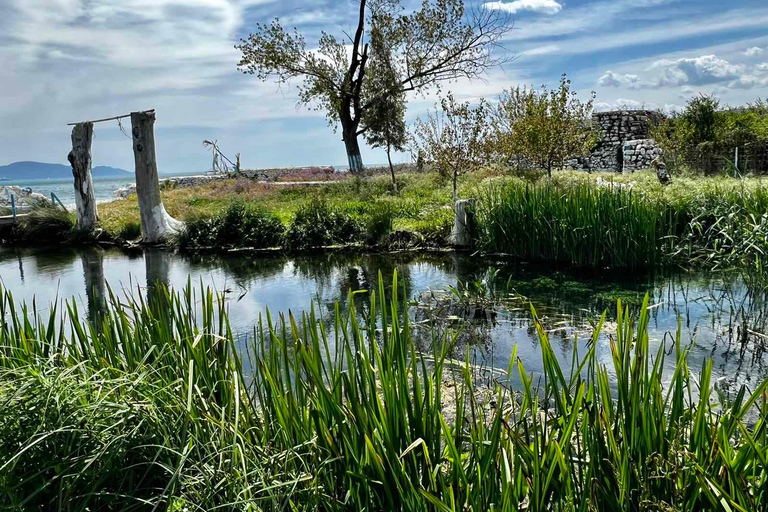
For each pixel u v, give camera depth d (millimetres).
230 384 2322
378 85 27703
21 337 2576
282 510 1673
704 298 6590
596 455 1663
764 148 18922
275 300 7531
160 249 13062
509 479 1530
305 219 12648
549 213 9555
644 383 1704
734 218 8594
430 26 26219
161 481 1807
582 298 6844
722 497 1414
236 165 32781
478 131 13875
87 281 9438
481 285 7430
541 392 3801
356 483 1807
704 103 20297
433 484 1687
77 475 1613
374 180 22703
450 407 3420
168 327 2736
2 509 1607
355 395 1868
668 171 16703
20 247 14078
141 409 1870
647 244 8461
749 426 3270
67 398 1793
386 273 9141
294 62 27078
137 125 13492
